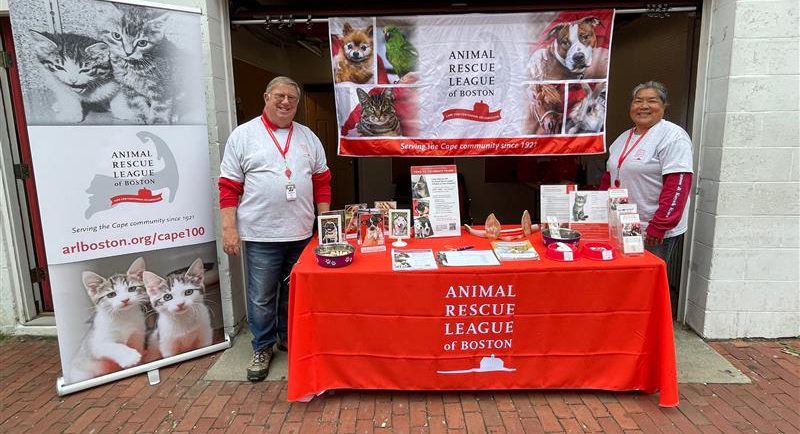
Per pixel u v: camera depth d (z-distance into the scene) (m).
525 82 2.97
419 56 2.96
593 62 2.93
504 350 2.33
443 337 2.30
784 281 2.88
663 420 2.23
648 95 2.50
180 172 2.68
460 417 2.27
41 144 2.30
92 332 2.55
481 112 3.02
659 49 4.11
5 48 3.06
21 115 3.16
